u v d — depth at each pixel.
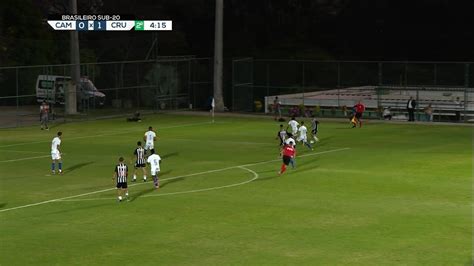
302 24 113.69
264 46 112.12
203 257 25.64
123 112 79.75
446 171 42.94
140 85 86.81
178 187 38.94
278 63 99.38
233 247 26.86
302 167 45.00
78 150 53.31
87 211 33.28
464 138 59.34
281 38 112.69
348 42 110.31
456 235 28.23
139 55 96.06
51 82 81.31
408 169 43.78
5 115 76.06
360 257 25.41
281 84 98.69
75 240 28.16
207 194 36.88
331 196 36.06
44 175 43.38
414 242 27.25
